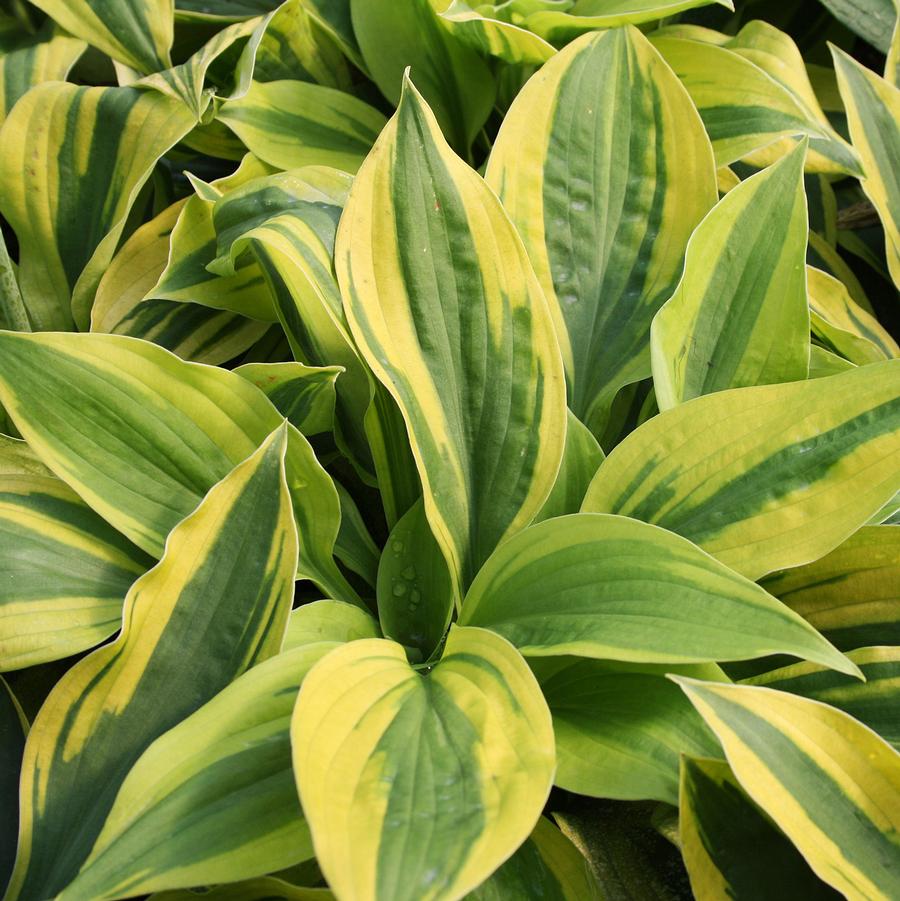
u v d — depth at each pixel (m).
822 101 0.86
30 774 0.53
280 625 0.54
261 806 0.49
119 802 0.49
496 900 0.52
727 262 0.63
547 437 0.59
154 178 0.76
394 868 0.45
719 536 0.56
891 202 0.75
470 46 0.73
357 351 0.58
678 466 0.58
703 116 0.71
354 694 0.50
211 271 0.63
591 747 0.53
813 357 0.68
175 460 0.59
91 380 0.58
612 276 0.65
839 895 0.52
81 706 0.53
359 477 0.71
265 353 0.72
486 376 0.59
